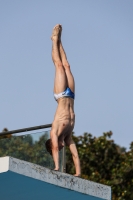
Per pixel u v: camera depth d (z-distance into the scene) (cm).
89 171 4647
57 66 2020
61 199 2003
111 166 4656
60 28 2067
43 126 2191
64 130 1973
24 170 1788
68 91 1997
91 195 1961
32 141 2086
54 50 2044
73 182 1919
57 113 1978
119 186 4544
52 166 2036
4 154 2105
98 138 4756
